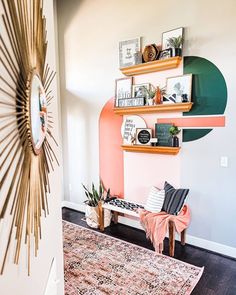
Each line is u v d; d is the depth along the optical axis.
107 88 3.66
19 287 0.76
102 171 3.88
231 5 2.56
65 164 4.37
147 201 3.10
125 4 3.33
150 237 2.83
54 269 1.20
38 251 0.95
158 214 2.86
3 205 0.64
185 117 2.97
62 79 4.21
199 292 2.18
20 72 0.75
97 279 2.34
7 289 0.67
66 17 3.99
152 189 3.14
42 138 0.99
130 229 3.48
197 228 2.98
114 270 2.48
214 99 2.74
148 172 3.35
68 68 4.10
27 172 0.81
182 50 2.90
